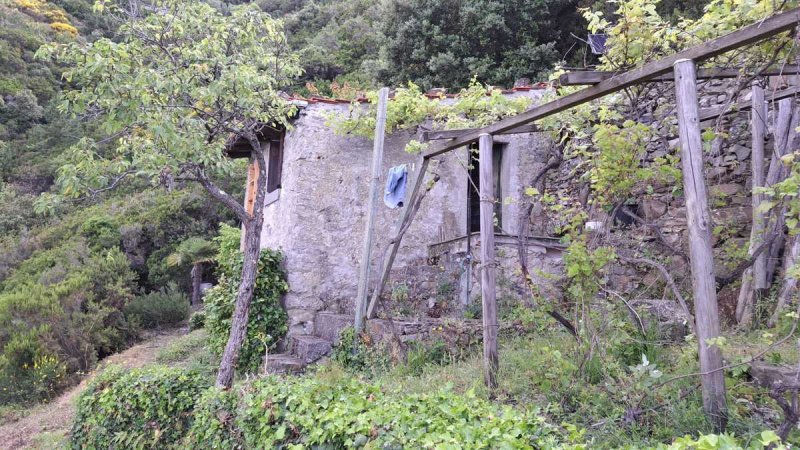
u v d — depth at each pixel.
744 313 4.88
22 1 31.42
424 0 14.93
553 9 14.48
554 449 2.27
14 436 7.16
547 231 7.43
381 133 6.59
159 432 4.54
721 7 3.58
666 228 5.90
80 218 18.70
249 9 5.56
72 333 9.91
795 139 4.73
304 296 7.24
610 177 3.87
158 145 4.97
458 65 14.20
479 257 6.45
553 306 4.41
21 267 16.61
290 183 7.53
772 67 3.75
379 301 6.20
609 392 3.39
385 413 2.82
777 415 2.88
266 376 3.96
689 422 2.82
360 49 20.34
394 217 7.63
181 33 5.23
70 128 23.45
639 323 3.97
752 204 5.23
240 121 5.68
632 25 3.76
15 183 22.86
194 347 9.34
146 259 16.33
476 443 2.35
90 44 4.59
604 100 5.07
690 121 2.89
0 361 8.90
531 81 13.48
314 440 2.93
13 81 27.08
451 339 5.54
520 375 4.14
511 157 7.96
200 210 17.14
